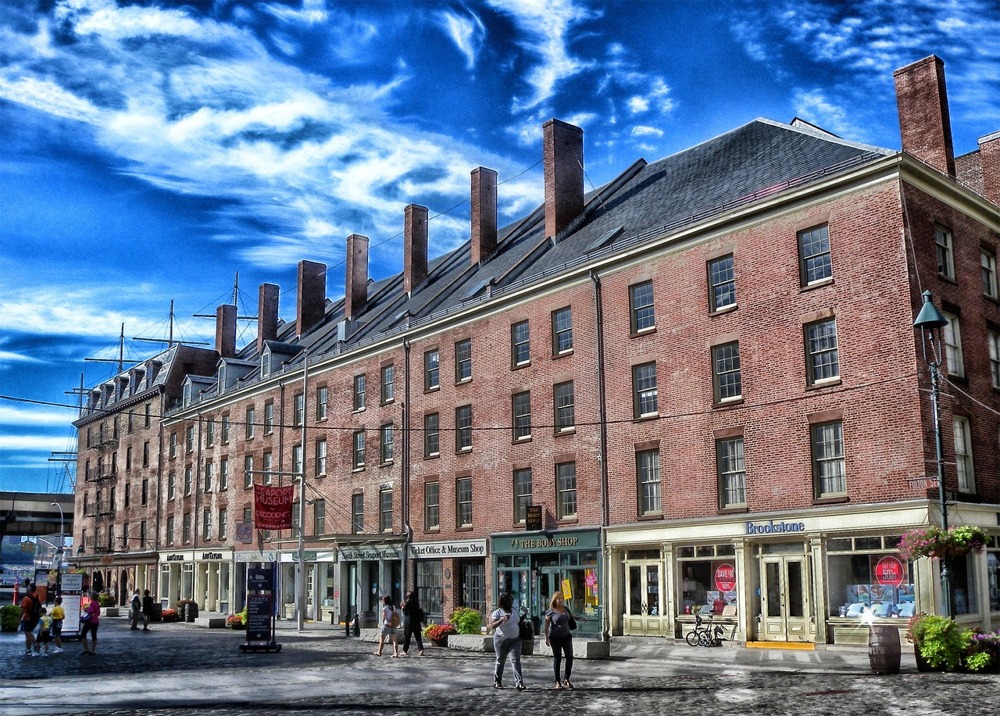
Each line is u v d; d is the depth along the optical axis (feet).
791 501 94.84
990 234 104.37
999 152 114.32
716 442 103.09
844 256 93.97
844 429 91.71
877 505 87.25
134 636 135.44
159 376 260.62
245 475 200.85
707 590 102.83
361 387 165.99
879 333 90.17
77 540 291.17
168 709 56.65
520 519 127.54
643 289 114.42
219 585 209.36
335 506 168.96
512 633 65.31
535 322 128.47
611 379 116.16
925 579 83.25
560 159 144.87
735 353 103.09
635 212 129.39
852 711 50.34
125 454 264.93
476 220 161.48
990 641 68.59
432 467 144.66
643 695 59.82
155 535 240.73
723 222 104.47
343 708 56.13
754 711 51.24
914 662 77.15
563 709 53.72
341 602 165.58
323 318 223.10
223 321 261.24
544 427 124.88
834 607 90.68
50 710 56.70
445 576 139.54
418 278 180.45
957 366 94.73
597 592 114.83
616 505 113.29
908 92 103.60
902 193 90.58
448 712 53.47
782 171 108.06
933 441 86.63
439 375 145.89
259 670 81.76
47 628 103.30
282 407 189.88
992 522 91.86
